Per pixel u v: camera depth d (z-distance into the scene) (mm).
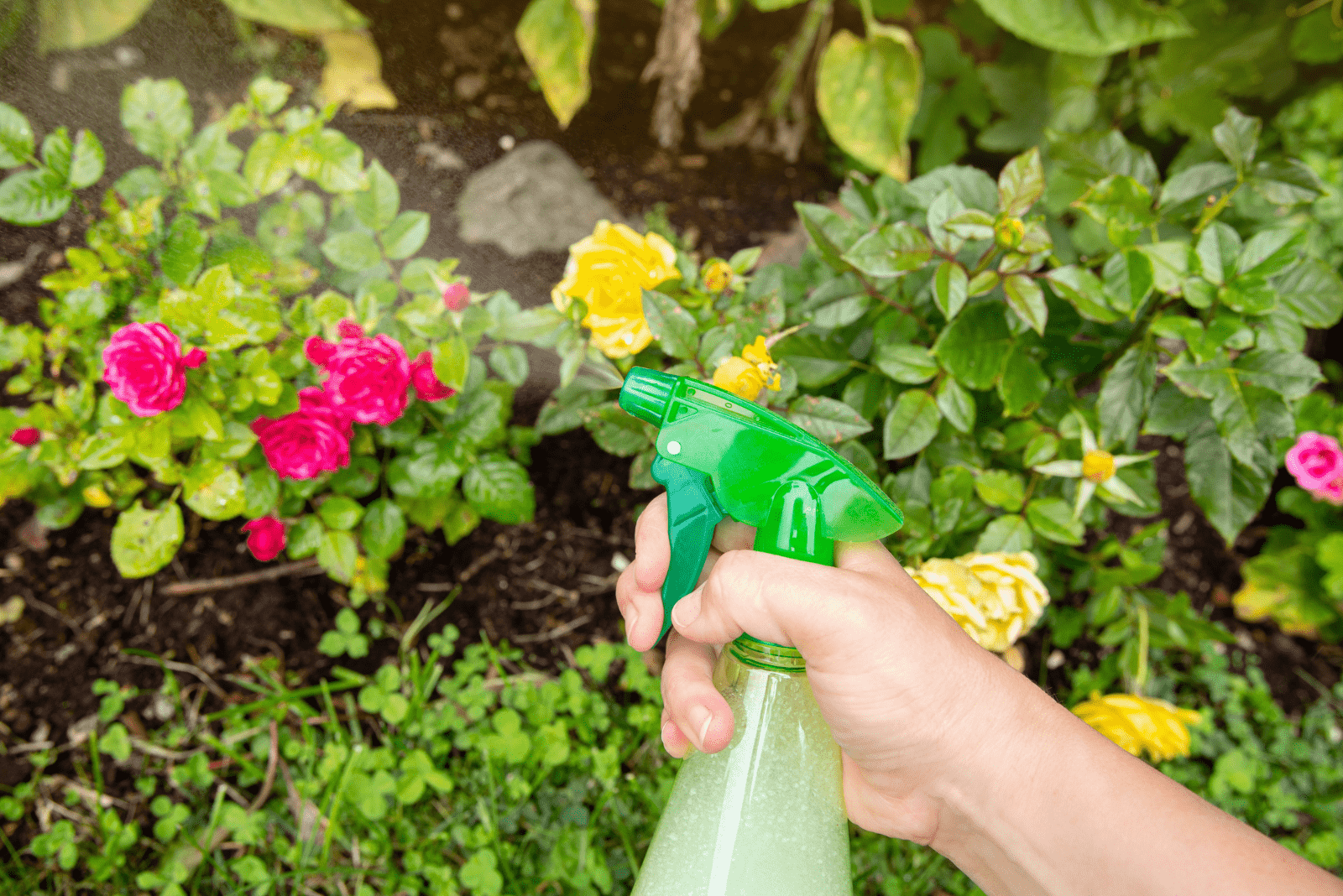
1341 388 2078
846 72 1792
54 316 1330
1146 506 1269
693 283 1252
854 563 782
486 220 1814
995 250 1140
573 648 1641
